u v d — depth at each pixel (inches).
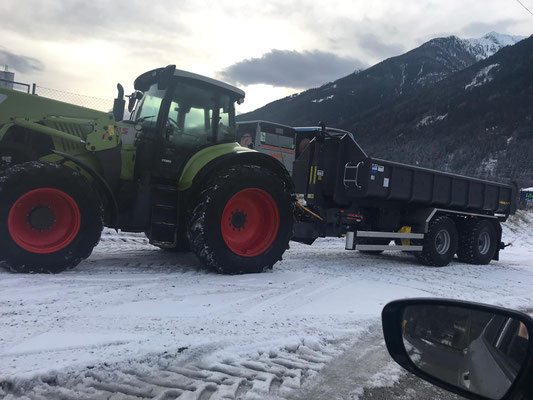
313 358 113.3
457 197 322.7
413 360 58.2
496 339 50.6
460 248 335.9
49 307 133.2
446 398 96.0
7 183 163.8
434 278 250.5
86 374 91.2
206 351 109.1
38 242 173.8
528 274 304.8
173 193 203.2
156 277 185.5
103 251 251.6
